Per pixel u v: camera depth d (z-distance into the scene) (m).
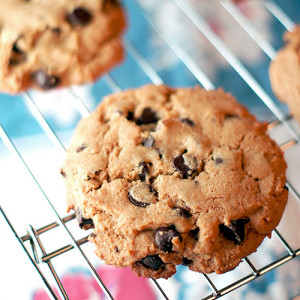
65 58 0.43
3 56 0.42
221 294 0.38
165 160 0.39
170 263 0.38
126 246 0.38
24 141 0.46
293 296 0.44
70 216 0.39
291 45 0.44
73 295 0.44
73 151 0.39
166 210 0.38
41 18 0.43
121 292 0.44
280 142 0.46
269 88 0.48
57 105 0.47
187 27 0.49
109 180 0.39
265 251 0.44
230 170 0.39
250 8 0.49
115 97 0.41
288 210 0.45
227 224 0.38
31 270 0.44
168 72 0.48
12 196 0.45
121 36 0.45
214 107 0.40
